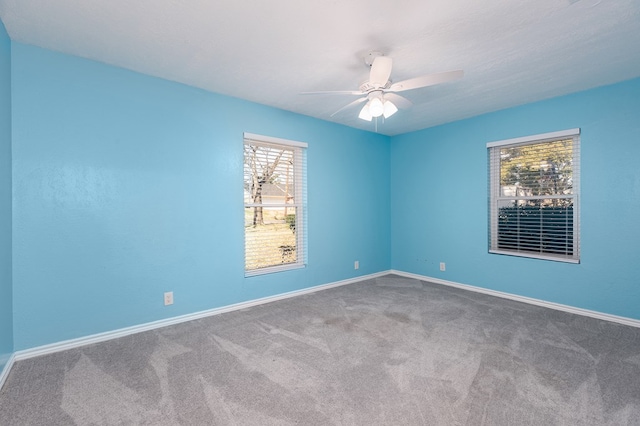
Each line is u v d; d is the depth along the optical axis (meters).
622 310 2.95
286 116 3.81
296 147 4.03
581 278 3.20
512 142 3.69
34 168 2.31
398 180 5.05
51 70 2.38
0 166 1.98
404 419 1.62
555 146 3.43
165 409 1.70
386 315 3.17
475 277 4.09
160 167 2.90
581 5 1.84
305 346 2.47
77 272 2.49
